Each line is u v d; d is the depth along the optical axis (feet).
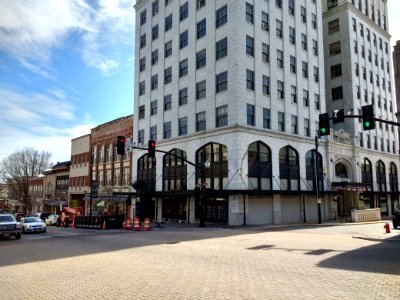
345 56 164.76
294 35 133.80
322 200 133.59
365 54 173.58
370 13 183.73
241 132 108.47
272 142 117.39
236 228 91.35
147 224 94.68
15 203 282.56
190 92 129.08
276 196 116.26
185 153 128.06
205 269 33.22
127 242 60.23
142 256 42.88
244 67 113.39
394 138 186.29
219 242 56.29
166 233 77.66
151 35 154.61
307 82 135.74
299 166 125.49
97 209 174.91
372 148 167.12
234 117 109.70
